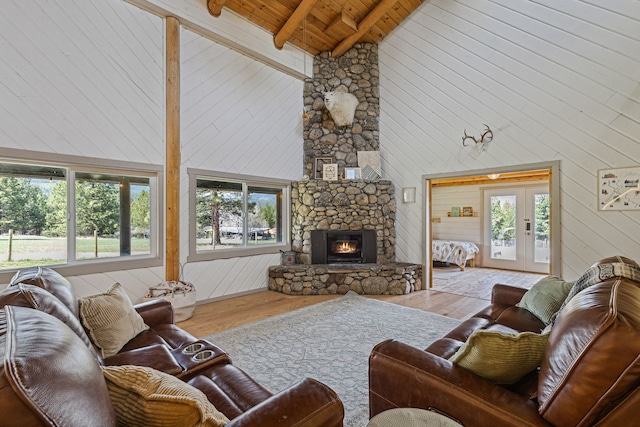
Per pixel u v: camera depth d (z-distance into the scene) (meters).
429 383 1.25
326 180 5.52
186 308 3.71
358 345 2.96
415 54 5.39
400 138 5.62
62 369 0.65
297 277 4.99
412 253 5.51
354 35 5.38
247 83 5.02
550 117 4.11
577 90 3.91
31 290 1.36
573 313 1.07
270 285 5.26
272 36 5.21
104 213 3.72
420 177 5.39
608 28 3.69
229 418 1.20
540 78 4.17
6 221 3.13
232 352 2.82
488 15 4.56
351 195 5.51
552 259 4.11
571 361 0.97
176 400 0.85
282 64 5.37
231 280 4.80
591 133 3.83
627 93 3.60
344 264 5.40
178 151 4.14
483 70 4.65
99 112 3.57
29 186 3.25
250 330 3.36
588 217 3.87
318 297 4.80
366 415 1.92
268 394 1.38
